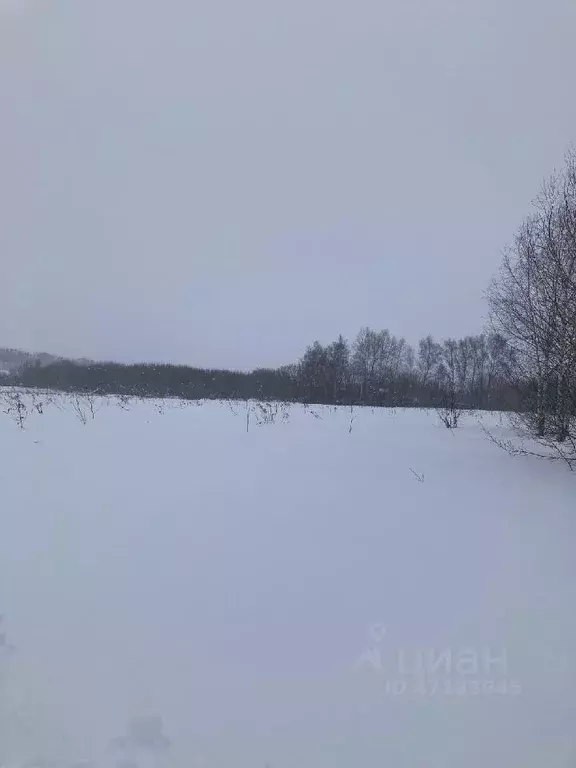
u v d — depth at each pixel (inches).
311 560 153.9
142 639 111.0
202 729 85.3
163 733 84.4
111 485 244.2
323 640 110.3
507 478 283.9
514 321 398.0
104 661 103.5
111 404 725.3
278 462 313.1
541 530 185.5
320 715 88.4
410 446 413.7
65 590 133.9
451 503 223.1
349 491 241.0
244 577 141.6
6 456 309.4
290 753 80.3
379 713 89.0
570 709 90.4
